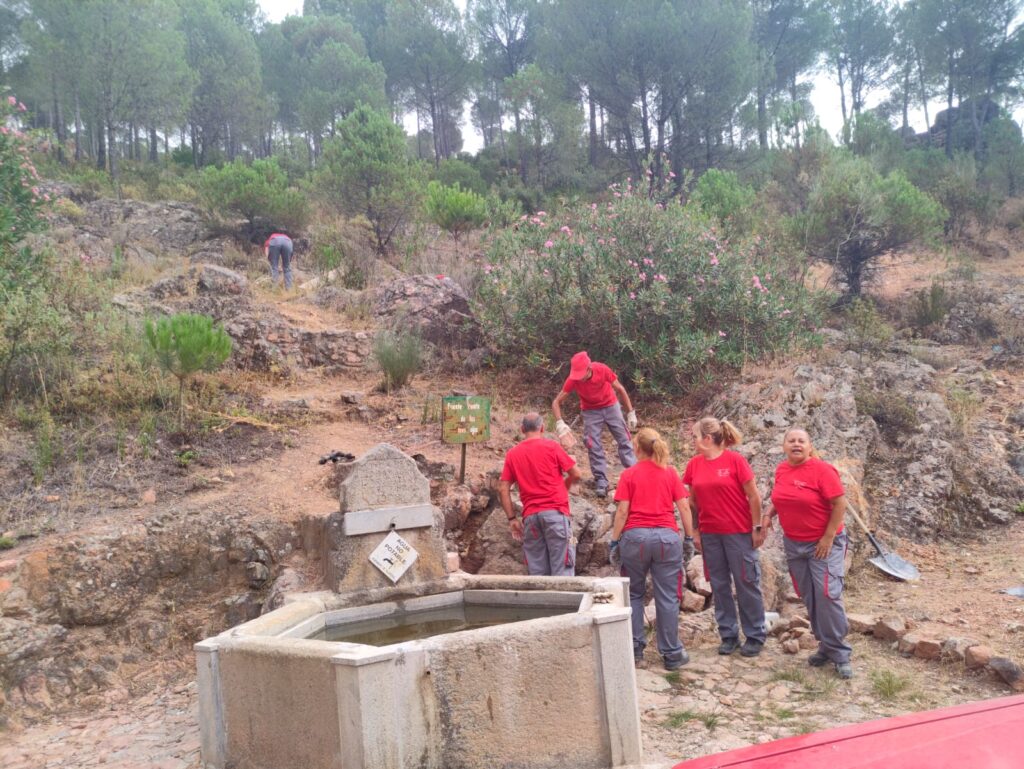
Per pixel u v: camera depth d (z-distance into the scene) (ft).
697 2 87.30
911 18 122.83
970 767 6.57
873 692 15.48
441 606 16.67
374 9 156.46
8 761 14.20
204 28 114.32
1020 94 118.93
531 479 18.97
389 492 16.92
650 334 32.89
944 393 32.45
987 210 69.10
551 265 34.01
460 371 34.86
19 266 28.60
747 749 7.90
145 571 19.15
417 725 11.18
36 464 22.13
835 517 16.40
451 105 136.46
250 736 12.28
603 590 14.56
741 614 18.04
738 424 28.50
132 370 27.73
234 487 22.63
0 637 16.76
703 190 56.90
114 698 16.94
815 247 49.39
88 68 79.10
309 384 32.12
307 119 111.24
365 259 49.96
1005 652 16.88
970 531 25.34
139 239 58.90
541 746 11.92
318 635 15.11
